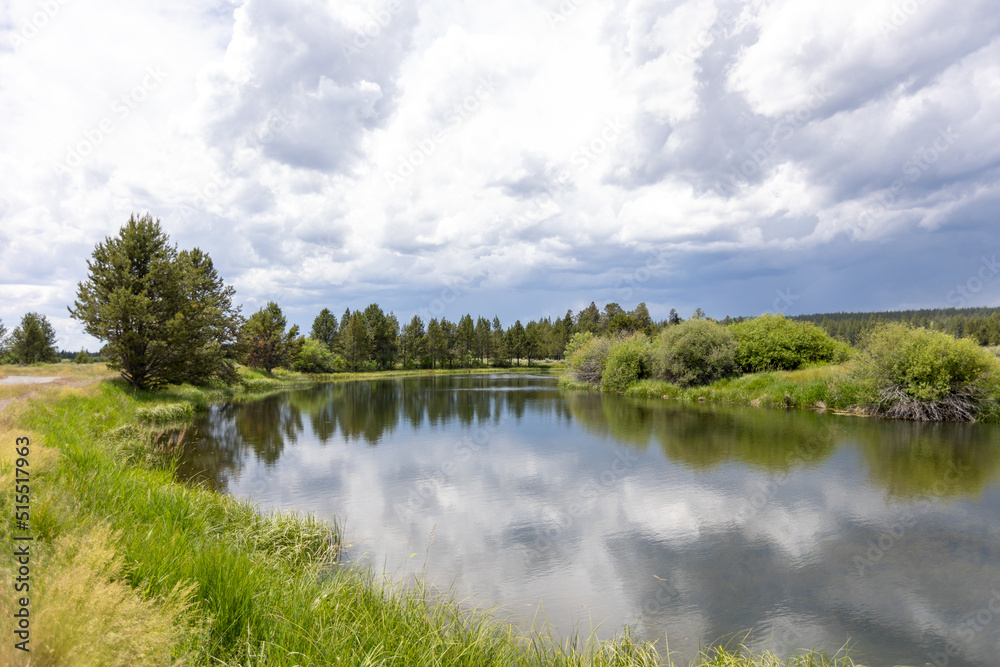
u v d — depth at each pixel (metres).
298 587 4.40
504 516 9.22
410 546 7.72
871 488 10.76
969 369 19.09
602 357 40.72
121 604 2.75
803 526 8.73
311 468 12.79
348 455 14.41
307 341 65.62
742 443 15.56
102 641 2.48
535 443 16.16
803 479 11.49
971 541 8.04
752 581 6.78
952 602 6.25
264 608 3.73
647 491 10.77
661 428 18.58
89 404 15.24
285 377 54.91
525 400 30.16
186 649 2.93
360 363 71.81
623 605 6.11
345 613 4.12
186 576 3.69
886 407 20.42
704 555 7.60
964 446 14.55
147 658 2.53
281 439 16.94
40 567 3.18
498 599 6.15
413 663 3.51
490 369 85.38
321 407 26.80
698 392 29.11
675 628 5.63
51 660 2.40
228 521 7.04
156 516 5.54
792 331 29.95
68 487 5.52
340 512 9.28
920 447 14.49
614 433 17.77
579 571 7.01
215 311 27.19
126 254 23.31
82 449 7.51
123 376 24.88
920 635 5.56
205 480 11.18
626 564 7.26
